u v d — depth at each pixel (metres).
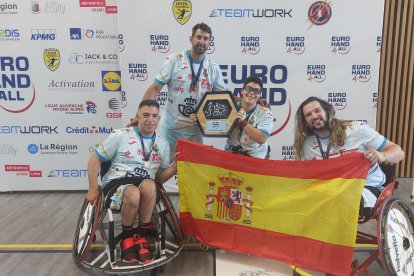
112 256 2.56
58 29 4.12
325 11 3.86
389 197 2.43
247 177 2.72
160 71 3.48
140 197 2.70
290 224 2.59
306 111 2.67
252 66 3.99
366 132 2.62
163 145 2.95
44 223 3.55
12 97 4.27
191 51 3.50
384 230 2.26
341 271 2.40
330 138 2.66
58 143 4.37
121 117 4.30
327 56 3.95
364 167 2.34
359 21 3.87
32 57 4.18
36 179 4.45
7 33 4.13
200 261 2.86
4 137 4.36
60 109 4.30
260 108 3.10
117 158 2.84
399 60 4.46
